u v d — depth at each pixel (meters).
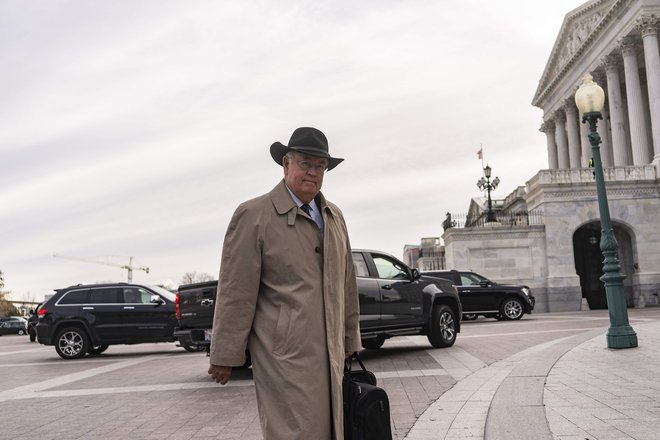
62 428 5.99
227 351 2.74
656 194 30.91
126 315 14.66
